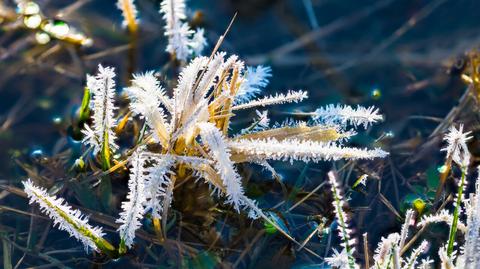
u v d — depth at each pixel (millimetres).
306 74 615
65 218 513
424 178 571
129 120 567
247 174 555
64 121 580
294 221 548
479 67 609
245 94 554
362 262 541
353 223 552
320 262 538
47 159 562
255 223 542
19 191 548
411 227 551
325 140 542
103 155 540
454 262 534
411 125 595
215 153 508
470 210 515
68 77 601
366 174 565
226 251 536
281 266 536
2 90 593
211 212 543
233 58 530
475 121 589
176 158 521
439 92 610
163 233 533
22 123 579
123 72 603
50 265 530
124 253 530
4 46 611
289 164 564
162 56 610
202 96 525
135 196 502
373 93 608
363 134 586
